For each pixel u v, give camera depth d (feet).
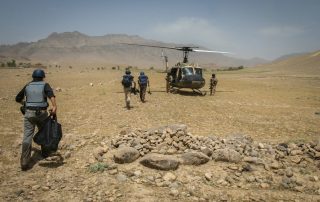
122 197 17.78
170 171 21.16
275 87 112.88
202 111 48.73
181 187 19.20
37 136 21.72
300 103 66.80
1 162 22.52
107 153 24.00
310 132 36.14
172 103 55.98
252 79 163.84
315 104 65.92
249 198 18.24
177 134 25.90
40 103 21.45
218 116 44.88
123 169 21.43
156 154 22.29
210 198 18.11
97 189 18.66
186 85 70.03
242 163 22.74
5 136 29.14
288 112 52.60
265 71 303.89
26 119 21.27
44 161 22.56
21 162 21.17
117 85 91.61
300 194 18.89
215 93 79.56
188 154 22.41
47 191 18.44
